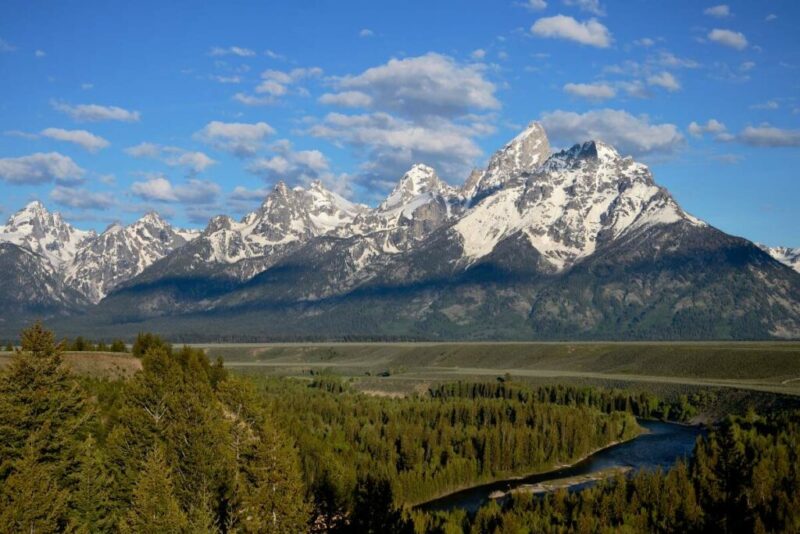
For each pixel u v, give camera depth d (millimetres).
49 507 94250
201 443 119250
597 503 160000
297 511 110688
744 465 164000
